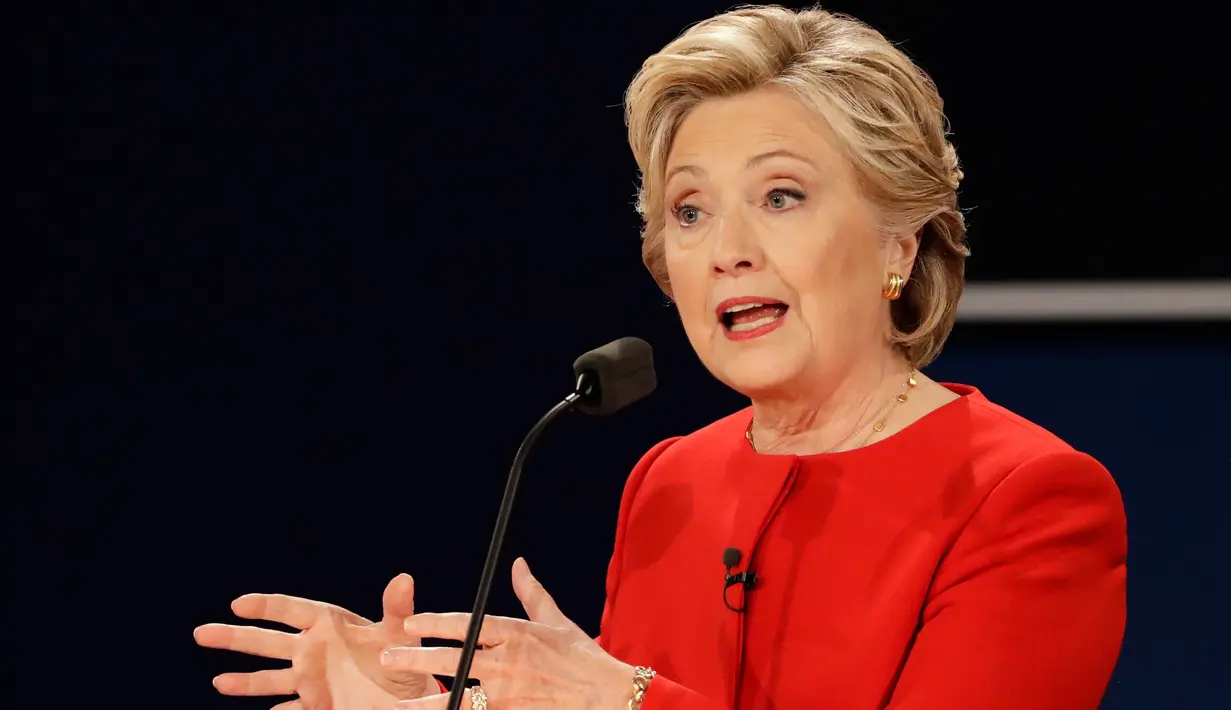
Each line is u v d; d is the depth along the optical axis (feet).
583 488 37.17
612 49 36.29
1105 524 17.98
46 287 37.55
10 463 37.73
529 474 37.19
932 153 19.33
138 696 37.32
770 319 19.10
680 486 21.62
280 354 37.37
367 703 20.39
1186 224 37.73
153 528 37.52
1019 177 38.63
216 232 37.24
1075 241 38.60
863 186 18.89
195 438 37.50
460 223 37.01
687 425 36.88
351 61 36.76
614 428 37.19
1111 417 37.47
